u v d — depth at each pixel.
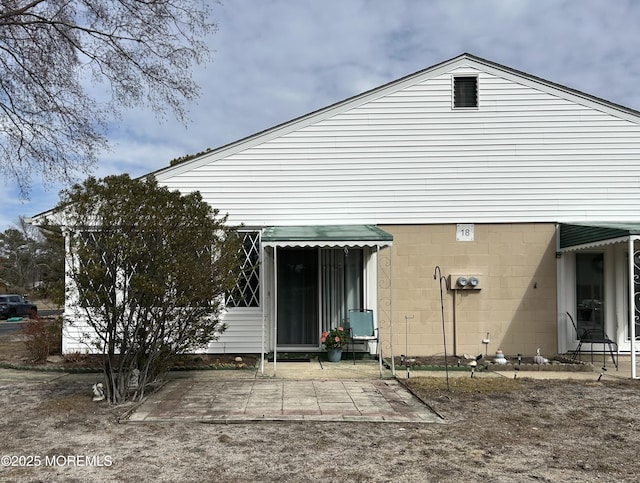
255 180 11.82
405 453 5.62
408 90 11.89
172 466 5.23
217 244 8.14
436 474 5.05
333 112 11.88
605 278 11.81
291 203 11.81
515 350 11.70
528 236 11.81
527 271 11.77
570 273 11.76
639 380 9.34
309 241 9.66
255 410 7.17
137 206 7.32
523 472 5.12
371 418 6.82
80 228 7.32
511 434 6.31
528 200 11.82
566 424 6.74
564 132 11.84
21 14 11.18
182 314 7.86
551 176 11.83
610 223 11.48
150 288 7.13
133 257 7.21
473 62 11.88
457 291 11.73
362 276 11.84
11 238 52.31
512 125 11.84
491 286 11.77
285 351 11.66
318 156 11.84
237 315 11.66
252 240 11.84
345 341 11.11
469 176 11.84
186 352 8.57
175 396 7.97
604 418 7.00
